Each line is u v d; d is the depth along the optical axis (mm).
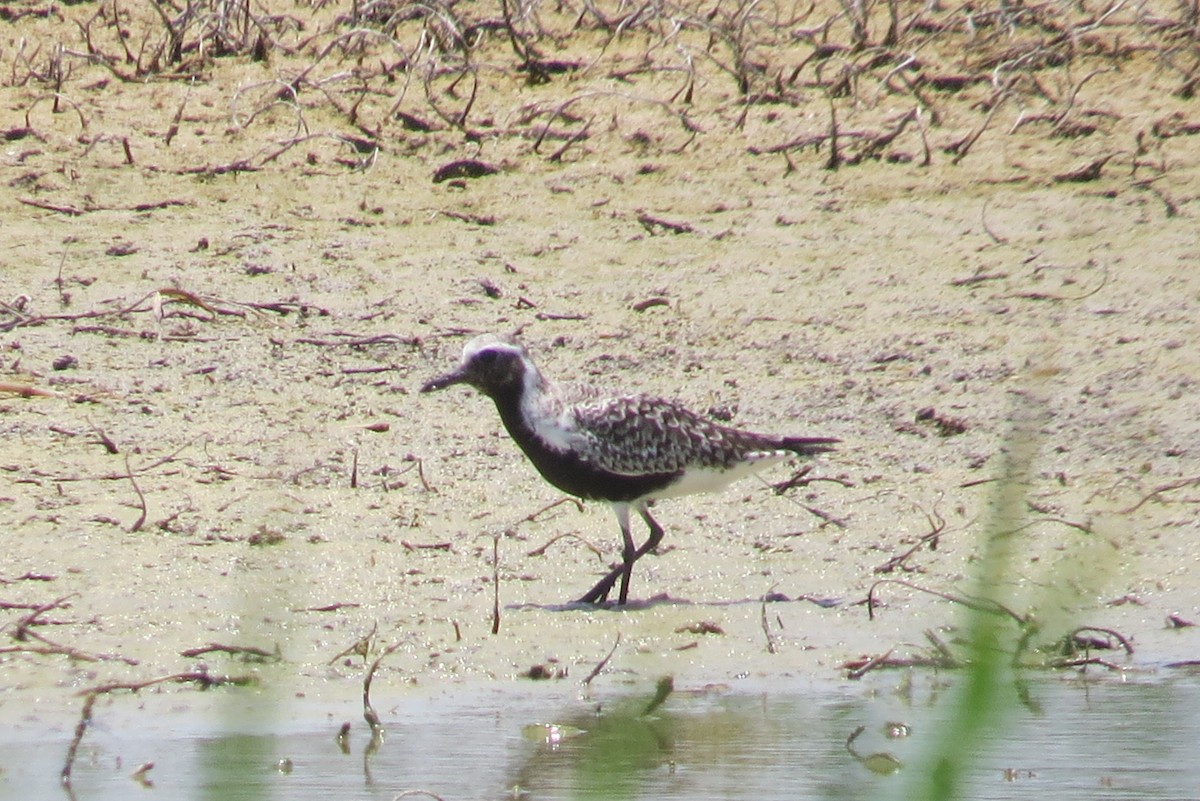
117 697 10172
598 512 12875
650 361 15023
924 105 18734
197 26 19453
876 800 9086
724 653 11086
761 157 18031
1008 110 18719
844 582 12039
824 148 18094
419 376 14578
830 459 13742
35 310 15172
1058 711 10672
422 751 9695
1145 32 19844
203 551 11836
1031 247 16641
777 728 10156
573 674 10766
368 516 12523
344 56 19219
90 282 15633
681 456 11719
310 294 15688
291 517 12391
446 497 12883
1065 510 12992
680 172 17797
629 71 19219
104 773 9234
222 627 10898
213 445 13383
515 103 18688
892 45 19672
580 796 9164
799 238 16875
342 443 13547
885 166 17953
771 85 19031
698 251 16688
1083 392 14648
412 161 17734
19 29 19406
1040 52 19359
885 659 10930
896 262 16500
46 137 17484
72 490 12562
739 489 13383
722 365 15031
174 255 16094
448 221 16953
